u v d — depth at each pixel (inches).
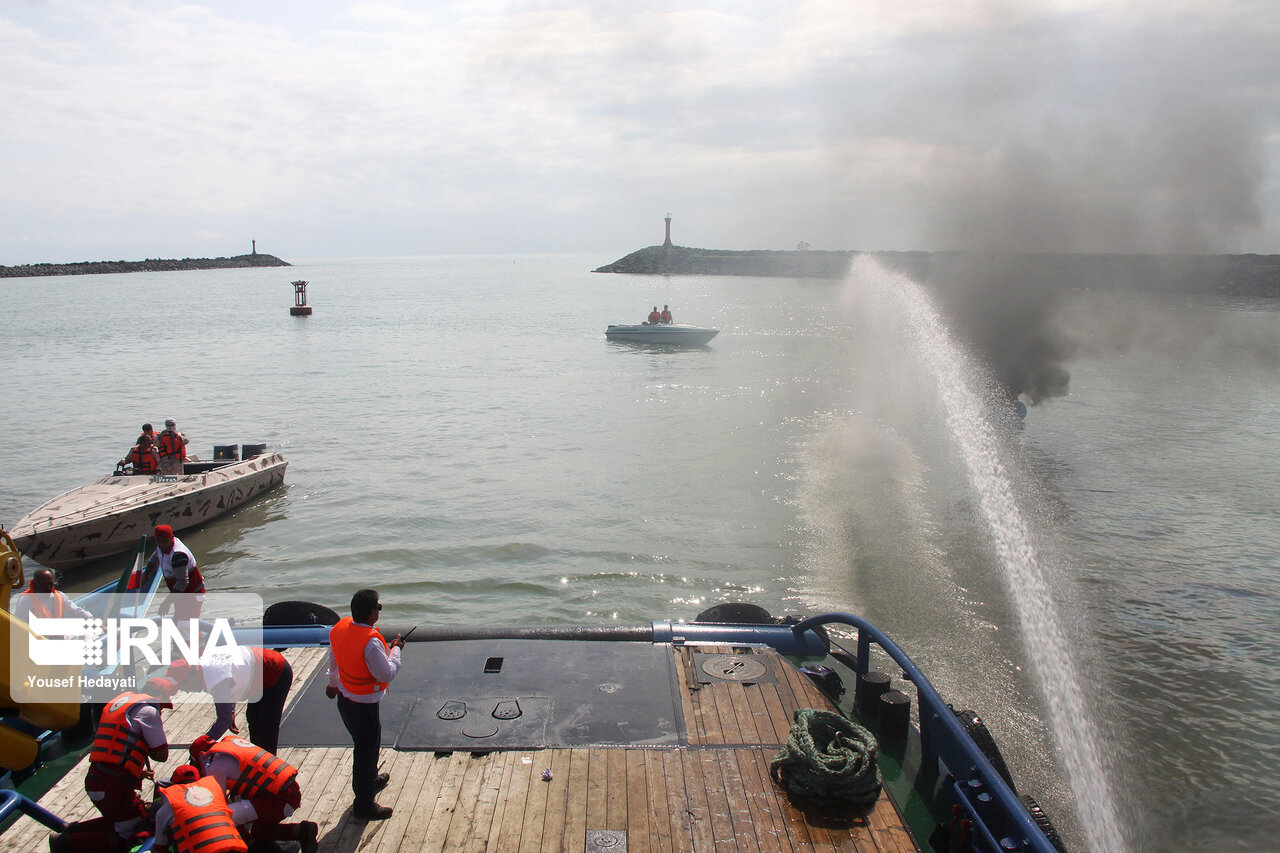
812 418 1157.7
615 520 705.6
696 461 911.0
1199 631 496.1
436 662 283.4
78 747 249.8
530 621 523.5
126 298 4958.2
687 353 1975.9
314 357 1943.9
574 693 263.4
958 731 212.1
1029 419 1204.5
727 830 200.8
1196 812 338.0
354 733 199.5
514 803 209.8
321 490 821.2
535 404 1293.1
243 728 242.8
